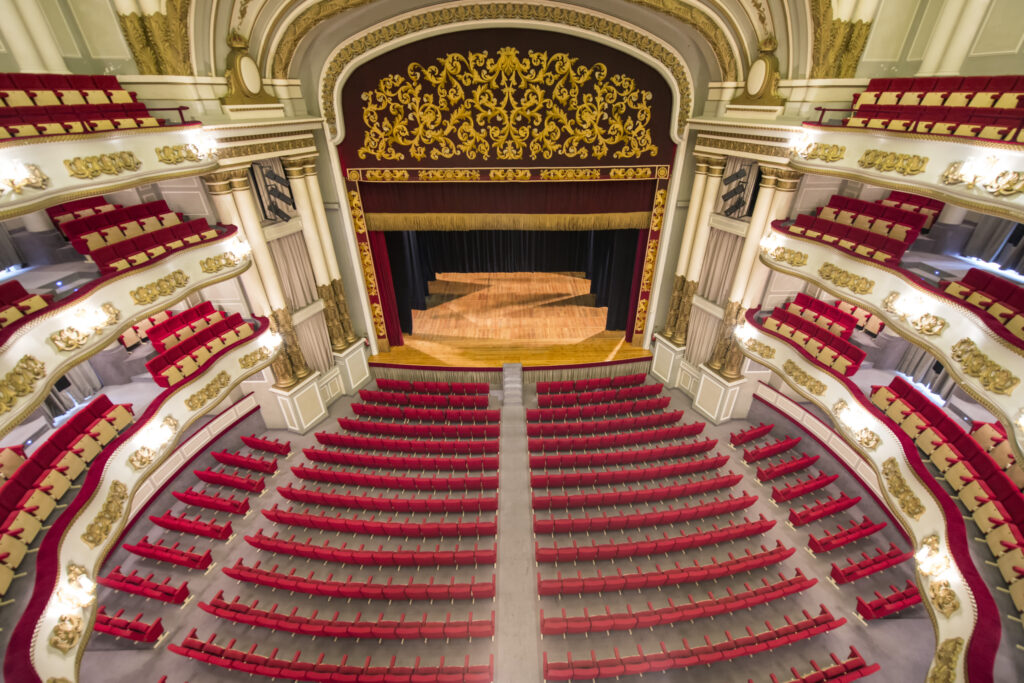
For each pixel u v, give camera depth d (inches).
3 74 184.7
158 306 233.9
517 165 349.4
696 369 392.5
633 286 424.5
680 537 253.9
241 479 305.6
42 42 213.2
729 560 259.3
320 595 247.1
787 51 266.1
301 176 322.3
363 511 297.1
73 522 194.2
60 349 192.1
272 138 289.7
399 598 236.2
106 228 239.0
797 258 266.5
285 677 197.5
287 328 330.6
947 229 293.3
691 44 306.7
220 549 274.4
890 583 250.1
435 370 424.5
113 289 214.4
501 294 575.2
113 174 199.2
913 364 340.5
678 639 224.1
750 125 278.8
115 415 244.4
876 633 227.1
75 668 174.9
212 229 274.1
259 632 231.3
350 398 411.2
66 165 182.2
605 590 236.7
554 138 340.2
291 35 288.4
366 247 387.9
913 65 245.8
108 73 233.9
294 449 351.6
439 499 284.7
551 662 211.3
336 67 310.5
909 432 233.9
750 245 305.9
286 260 331.0
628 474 304.7
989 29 214.8
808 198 298.5
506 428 361.1
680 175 354.6
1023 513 185.8
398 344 457.4
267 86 296.0
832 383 259.1
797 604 241.3
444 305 548.7
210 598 247.4
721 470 327.0
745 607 224.7
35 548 184.1
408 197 367.6
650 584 234.7
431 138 339.0
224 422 364.2
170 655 223.0
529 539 266.7
